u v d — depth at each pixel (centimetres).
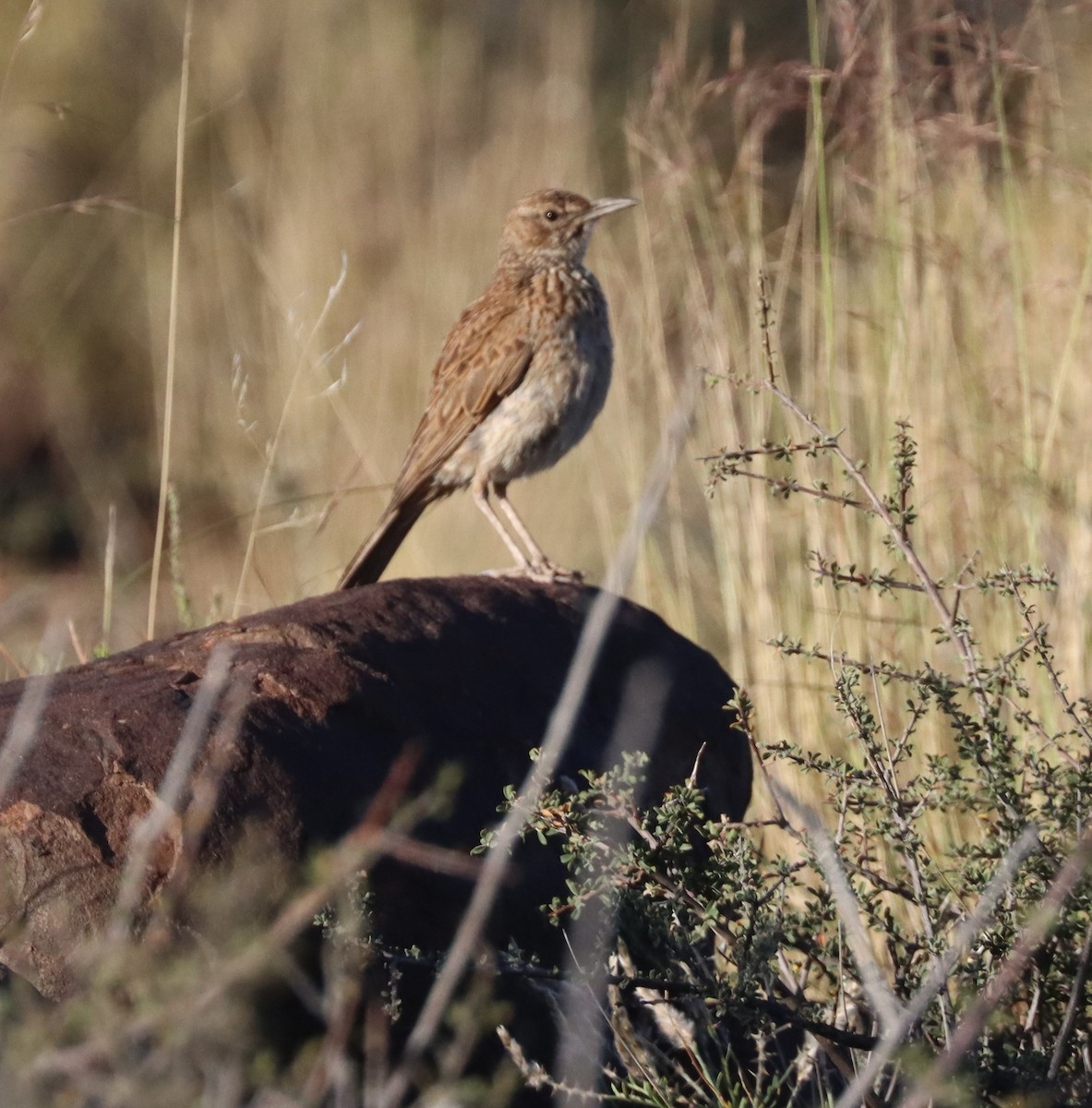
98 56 2489
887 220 1334
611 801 745
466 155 2427
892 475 1127
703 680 986
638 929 762
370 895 691
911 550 816
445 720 822
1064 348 1322
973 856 772
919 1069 609
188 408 2097
